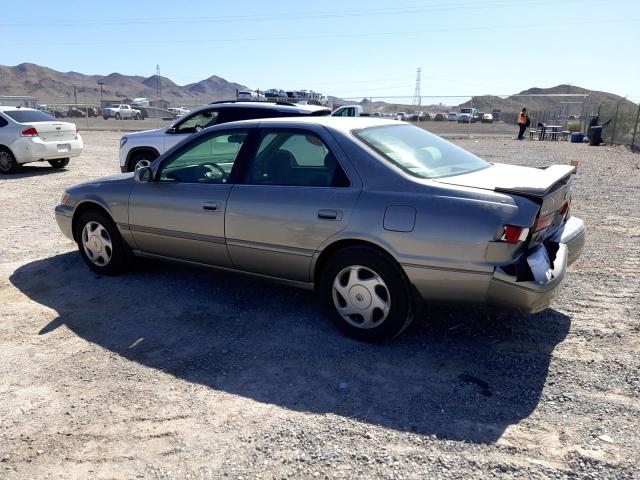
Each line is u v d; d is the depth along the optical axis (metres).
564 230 4.24
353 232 3.91
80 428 3.12
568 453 2.83
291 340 4.17
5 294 5.20
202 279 5.52
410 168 4.01
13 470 2.78
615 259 6.05
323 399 3.38
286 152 4.39
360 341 4.12
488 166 4.58
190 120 10.40
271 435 3.02
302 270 4.29
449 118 49.22
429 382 3.56
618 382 3.52
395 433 3.02
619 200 9.48
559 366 3.73
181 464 2.79
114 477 2.71
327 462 2.78
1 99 49.00
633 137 21.23
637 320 4.43
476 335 4.21
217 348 4.07
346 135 4.17
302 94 44.31
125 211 5.23
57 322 4.57
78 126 36.97
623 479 2.63
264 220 4.32
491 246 3.49
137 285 5.39
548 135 29.16
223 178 4.70
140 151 10.89
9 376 3.71
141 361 3.90
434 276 3.68
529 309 3.57
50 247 6.76
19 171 13.67
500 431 3.03
